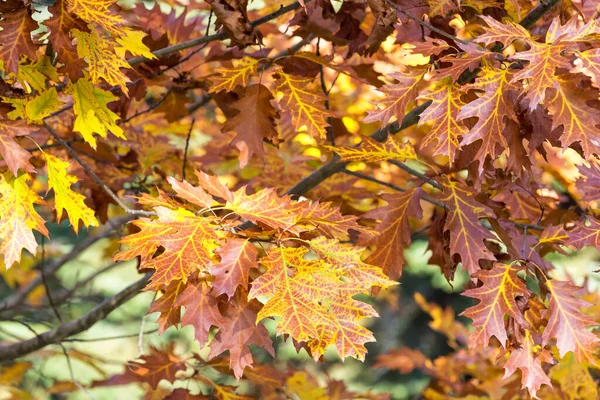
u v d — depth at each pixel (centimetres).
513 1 266
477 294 244
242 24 266
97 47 247
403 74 254
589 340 243
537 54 236
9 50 240
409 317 908
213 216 241
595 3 282
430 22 283
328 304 233
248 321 240
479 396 370
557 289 246
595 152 235
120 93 304
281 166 332
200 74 366
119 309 737
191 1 370
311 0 272
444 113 248
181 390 293
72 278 746
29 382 558
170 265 232
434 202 263
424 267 840
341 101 357
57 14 241
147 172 324
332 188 319
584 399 327
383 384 865
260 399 332
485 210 258
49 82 263
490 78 241
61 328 314
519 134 254
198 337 237
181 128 357
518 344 248
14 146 244
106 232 399
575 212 306
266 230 243
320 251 237
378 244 262
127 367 306
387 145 261
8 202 246
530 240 264
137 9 334
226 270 233
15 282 622
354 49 292
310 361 804
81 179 314
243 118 272
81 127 255
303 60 296
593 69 236
